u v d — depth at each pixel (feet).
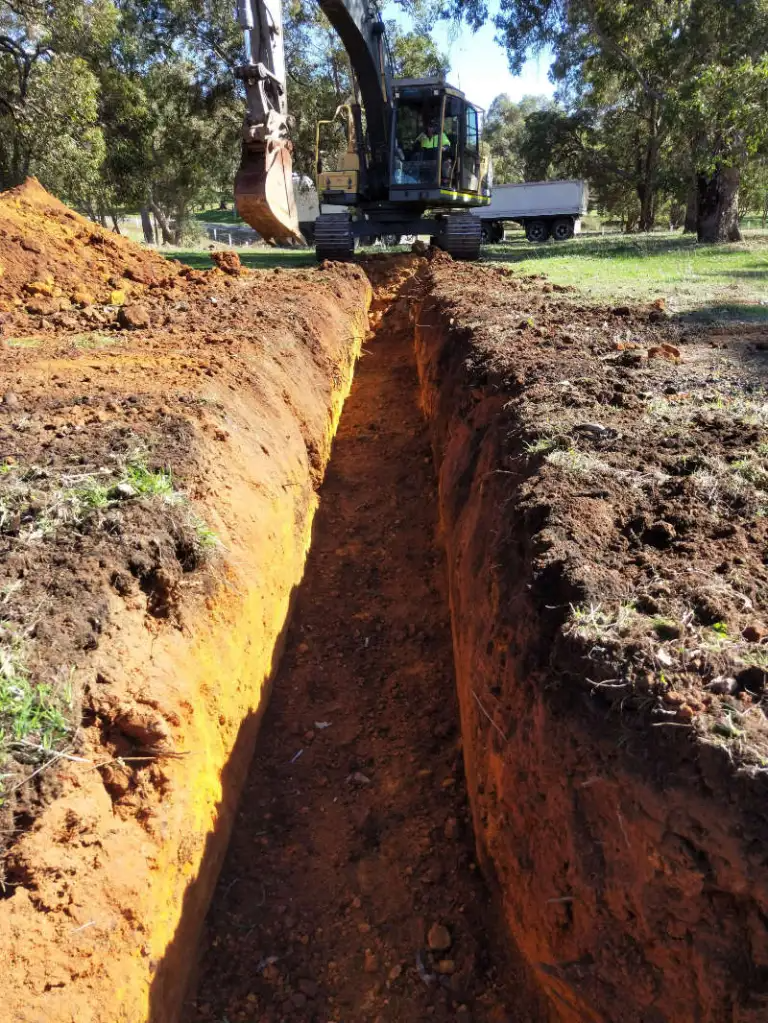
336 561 19.49
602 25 74.84
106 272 33.32
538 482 11.25
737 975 6.05
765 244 58.54
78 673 8.50
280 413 19.25
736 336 20.31
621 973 6.86
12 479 11.60
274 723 13.89
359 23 48.24
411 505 22.02
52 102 76.74
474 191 59.52
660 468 11.61
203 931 10.07
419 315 33.30
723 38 64.03
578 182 112.98
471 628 12.15
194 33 110.52
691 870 6.26
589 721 7.24
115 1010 7.16
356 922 10.51
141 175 101.45
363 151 56.13
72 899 7.11
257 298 29.04
